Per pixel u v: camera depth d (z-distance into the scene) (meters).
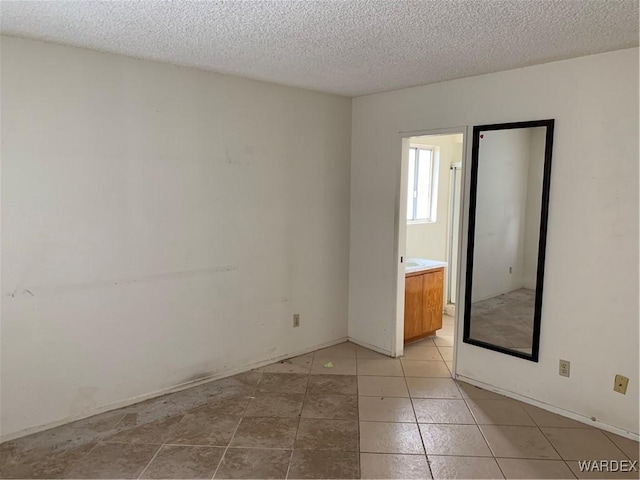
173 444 2.64
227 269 3.52
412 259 4.85
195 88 3.18
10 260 2.54
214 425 2.86
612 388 2.78
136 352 3.10
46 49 2.56
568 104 2.82
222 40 2.49
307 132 3.90
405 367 3.83
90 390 2.92
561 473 2.40
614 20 2.12
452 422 2.92
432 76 3.29
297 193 3.90
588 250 2.81
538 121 2.94
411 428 2.85
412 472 2.40
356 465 2.46
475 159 3.31
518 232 3.12
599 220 2.75
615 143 2.66
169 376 3.29
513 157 3.11
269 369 3.77
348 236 4.36
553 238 2.96
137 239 3.02
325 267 4.20
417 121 3.68
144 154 2.99
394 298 3.99
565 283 2.93
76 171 2.72
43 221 2.63
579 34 2.33
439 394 3.33
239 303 3.63
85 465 2.43
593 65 2.70
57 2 1.96
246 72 3.25
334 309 4.34
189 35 2.41
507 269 3.20
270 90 3.61
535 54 2.70
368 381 3.54
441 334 4.69
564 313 2.95
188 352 3.37
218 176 3.38
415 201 5.26
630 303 2.67
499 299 3.28
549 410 3.07
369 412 3.05
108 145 2.83
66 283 2.75
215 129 3.32
